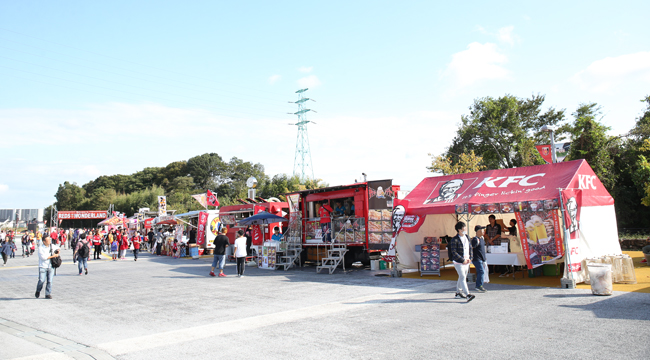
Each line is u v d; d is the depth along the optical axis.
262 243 20.36
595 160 27.47
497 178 13.63
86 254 18.05
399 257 14.52
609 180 26.44
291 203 19.83
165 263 23.47
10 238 31.06
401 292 10.74
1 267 22.92
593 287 9.23
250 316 8.42
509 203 11.66
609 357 5.02
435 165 34.94
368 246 16.53
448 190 14.33
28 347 6.52
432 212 13.34
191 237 28.69
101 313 9.28
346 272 16.09
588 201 11.93
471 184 13.98
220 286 13.26
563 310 7.79
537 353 5.30
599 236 12.05
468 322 7.13
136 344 6.48
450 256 9.62
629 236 22.53
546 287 10.63
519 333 6.29
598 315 7.22
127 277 16.55
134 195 81.38
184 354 5.86
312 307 9.08
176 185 85.62
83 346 6.52
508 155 43.19
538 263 11.54
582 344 5.59
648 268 13.28
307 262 20.36
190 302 10.35
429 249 14.13
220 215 27.42
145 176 99.19
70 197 104.69
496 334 6.28
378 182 16.50
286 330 7.05
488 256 12.84
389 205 16.06
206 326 7.59
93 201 90.44
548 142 42.38
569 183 11.48
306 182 46.81
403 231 14.41
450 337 6.21
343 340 6.28
